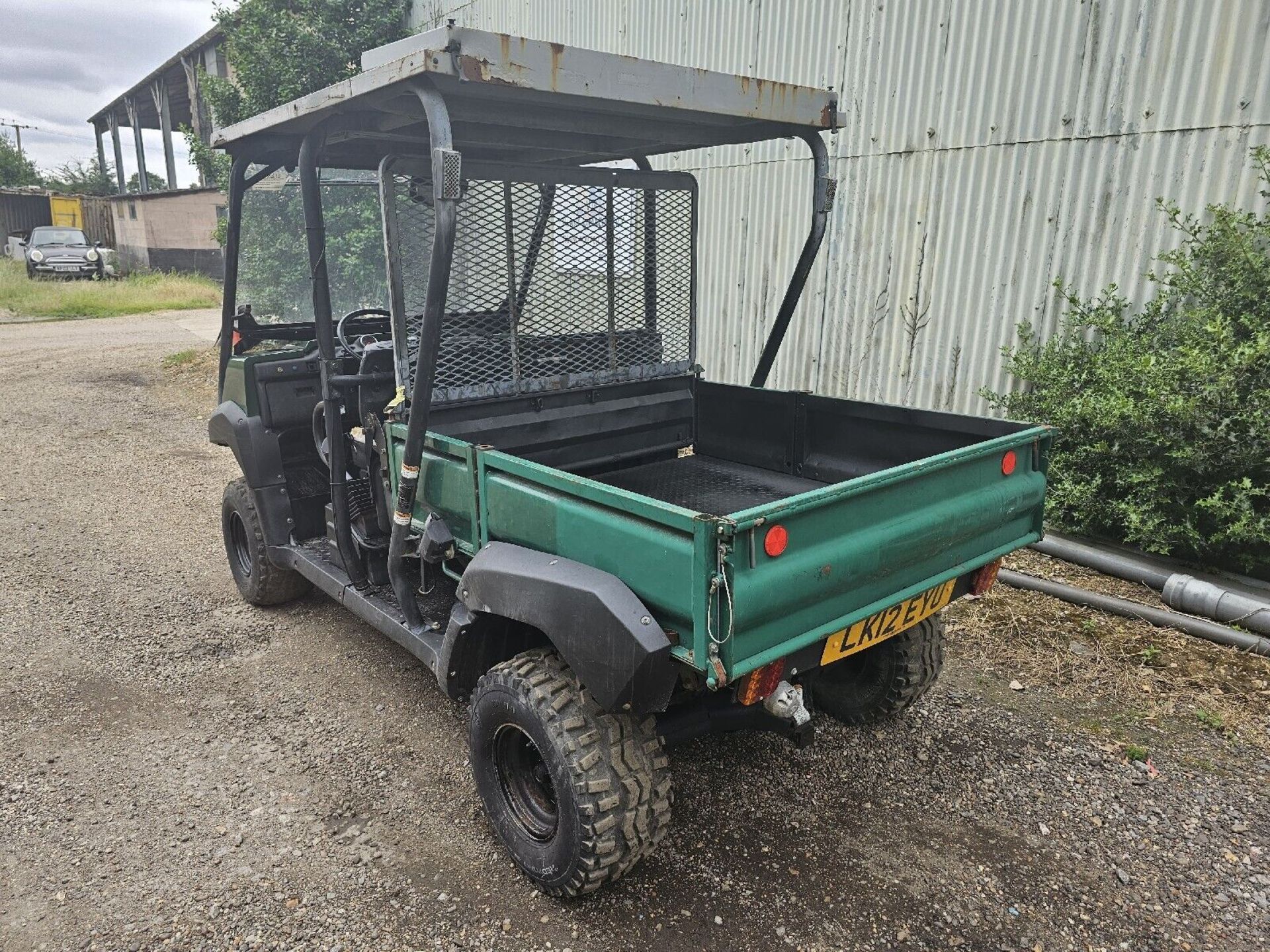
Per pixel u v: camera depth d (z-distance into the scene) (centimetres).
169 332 1555
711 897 252
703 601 195
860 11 631
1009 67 554
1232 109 468
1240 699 355
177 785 305
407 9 1220
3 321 1698
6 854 270
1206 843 275
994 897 253
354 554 358
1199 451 427
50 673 383
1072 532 500
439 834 281
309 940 237
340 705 360
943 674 382
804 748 329
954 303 611
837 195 669
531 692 240
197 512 617
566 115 306
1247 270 440
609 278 351
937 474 255
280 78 1192
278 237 420
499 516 261
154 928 240
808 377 720
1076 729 339
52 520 595
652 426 383
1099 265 534
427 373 260
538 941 236
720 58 748
